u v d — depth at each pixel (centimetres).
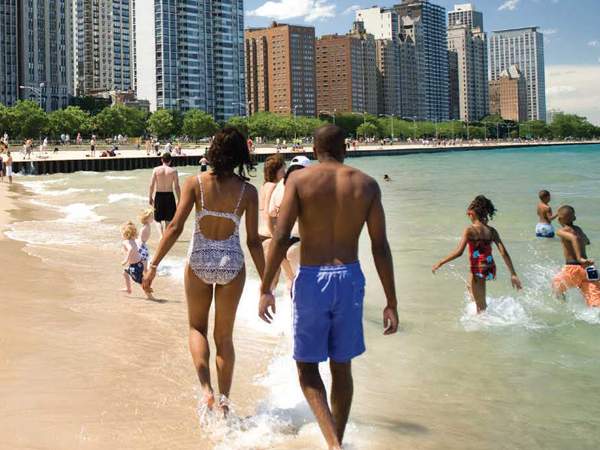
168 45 19100
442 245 1376
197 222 504
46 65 18612
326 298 411
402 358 630
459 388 552
